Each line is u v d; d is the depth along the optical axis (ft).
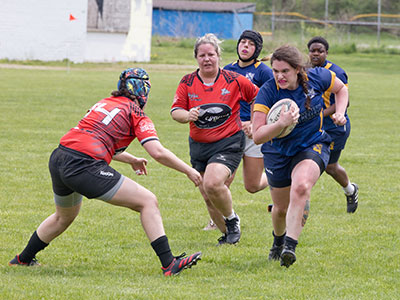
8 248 68.33
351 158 142.00
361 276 60.70
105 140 57.26
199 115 72.74
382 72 435.53
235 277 59.21
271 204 91.35
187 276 58.80
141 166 64.18
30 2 433.89
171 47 584.81
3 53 433.89
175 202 97.60
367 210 94.27
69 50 445.78
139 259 65.62
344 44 569.64
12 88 269.85
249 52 82.89
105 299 50.19
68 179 56.18
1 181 108.27
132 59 467.11
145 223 58.03
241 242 75.10
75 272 59.67
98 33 456.04
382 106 251.19
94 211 89.97
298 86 60.75
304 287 55.93
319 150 61.72
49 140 152.87
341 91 64.18
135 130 58.49
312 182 59.47
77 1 441.27
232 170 73.00
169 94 273.54
